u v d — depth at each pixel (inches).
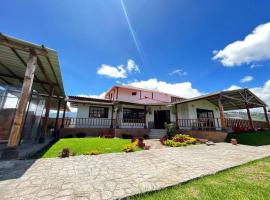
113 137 465.4
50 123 638.5
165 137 406.6
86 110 544.4
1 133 255.6
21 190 109.5
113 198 99.1
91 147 281.1
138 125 606.5
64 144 303.6
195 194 107.1
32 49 203.2
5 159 180.7
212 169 163.0
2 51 223.9
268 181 129.7
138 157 221.6
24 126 297.1
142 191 109.2
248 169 165.5
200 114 588.4
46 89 411.5
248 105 558.6
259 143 361.4
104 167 170.6
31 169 156.7
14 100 276.4
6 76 315.6
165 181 128.6
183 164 184.4
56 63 238.2
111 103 534.3
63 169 160.4
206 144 347.9
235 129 474.9
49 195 102.7
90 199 97.7
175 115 585.0
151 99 772.0
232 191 111.0
